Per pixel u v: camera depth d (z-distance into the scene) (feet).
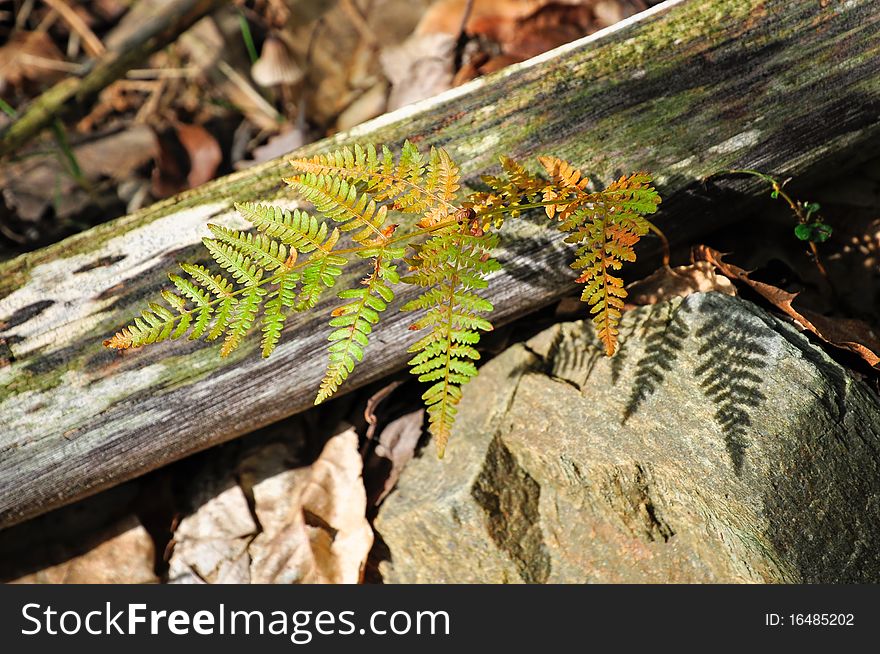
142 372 2.58
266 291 2.32
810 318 2.64
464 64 3.32
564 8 3.28
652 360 2.60
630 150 2.55
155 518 2.88
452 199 2.40
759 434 2.49
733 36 2.54
